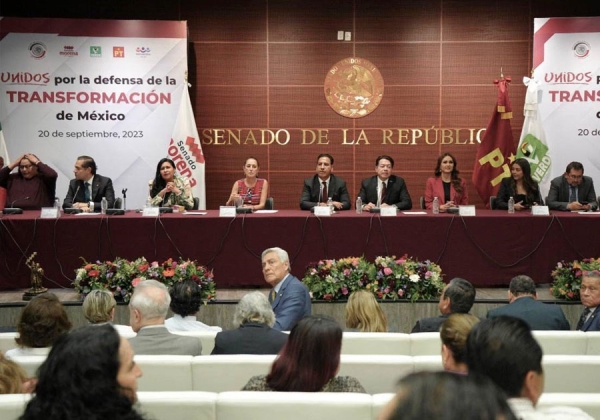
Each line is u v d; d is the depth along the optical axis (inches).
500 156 346.6
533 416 59.5
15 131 340.2
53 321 124.4
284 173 373.1
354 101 370.3
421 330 155.8
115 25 341.4
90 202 275.1
